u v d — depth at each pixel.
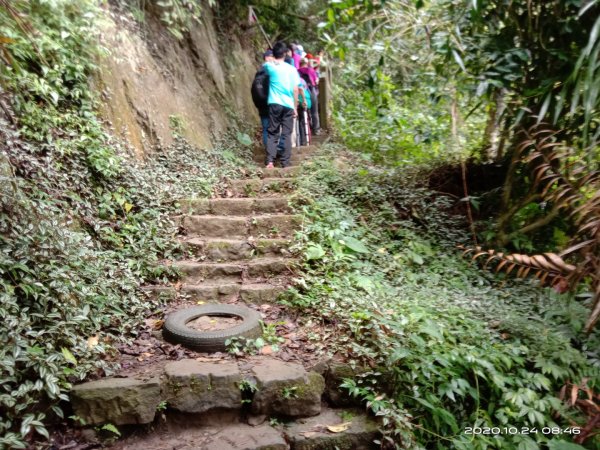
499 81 3.41
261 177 5.32
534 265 2.46
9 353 1.96
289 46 8.28
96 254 2.92
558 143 3.25
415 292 3.30
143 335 2.77
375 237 4.00
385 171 5.21
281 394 2.26
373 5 3.78
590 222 2.29
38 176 2.97
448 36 3.47
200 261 3.59
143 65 5.05
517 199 4.05
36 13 3.39
